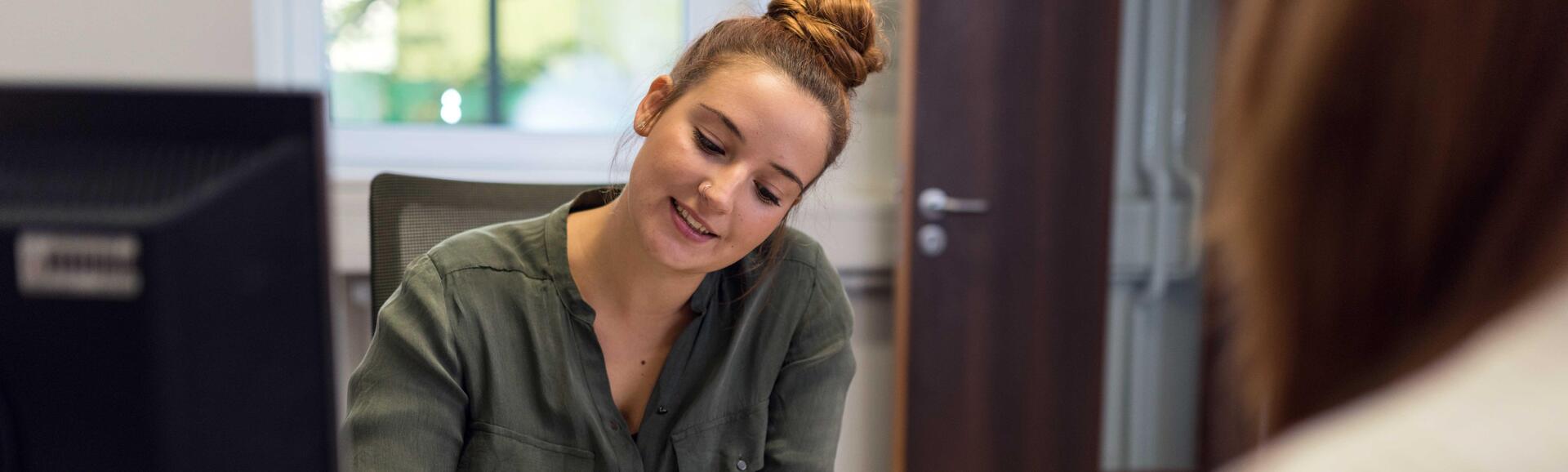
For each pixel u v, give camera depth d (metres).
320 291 0.46
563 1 2.39
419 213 1.25
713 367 1.07
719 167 0.95
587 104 2.43
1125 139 2.59
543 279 1.03
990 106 2.35
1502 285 0.23
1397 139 0.23
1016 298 2.43
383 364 0.97
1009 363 2.45
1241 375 0.30
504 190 1.30
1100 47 2.40
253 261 0.45
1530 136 0.22
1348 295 0.25
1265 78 0.26
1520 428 0.24
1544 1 0.22
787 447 1.11
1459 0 0.22
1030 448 2.50
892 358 2.52
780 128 0.94
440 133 2.36
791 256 1.14
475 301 1.01
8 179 0.45
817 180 1.03
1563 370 0.24
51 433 0.46
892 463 2.54
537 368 1.02
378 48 2.32
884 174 2.47
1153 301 2.69
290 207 0.45
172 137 0.45
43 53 1.96
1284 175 0.26
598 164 2.41
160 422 0.45
